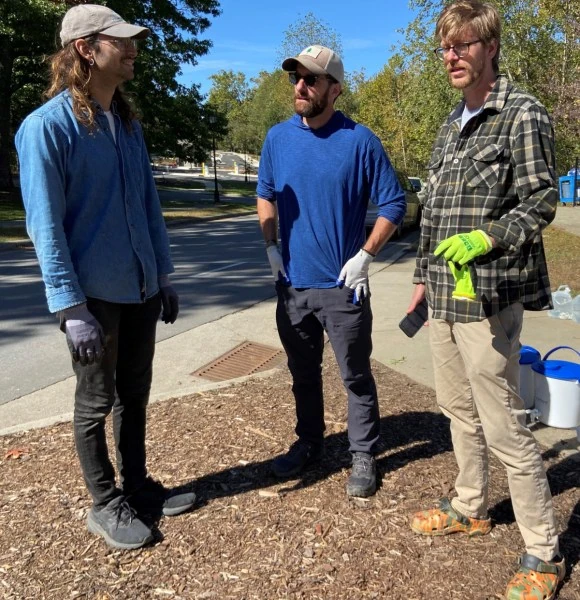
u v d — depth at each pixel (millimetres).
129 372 2465
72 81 2090
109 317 2240
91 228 2182
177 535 2439
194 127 26188
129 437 2549
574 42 13836
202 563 2275
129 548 2346
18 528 2494
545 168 1900
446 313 2193
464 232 2084
